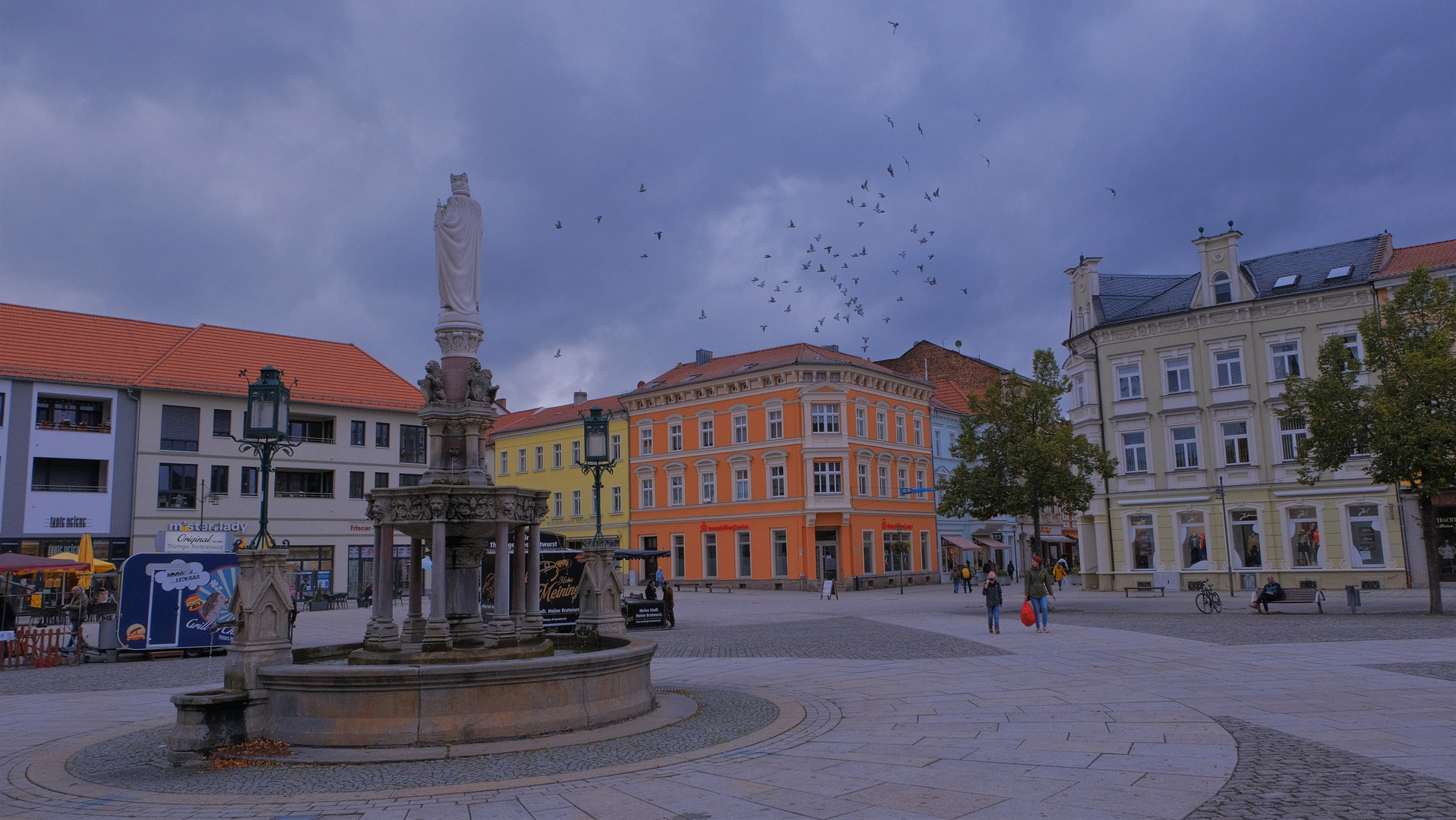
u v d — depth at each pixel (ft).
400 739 31.32
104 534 141.59
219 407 154.30
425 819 23.09
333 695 31.96
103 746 34.88
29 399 137.39
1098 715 35.04
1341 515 122.52
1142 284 151.74
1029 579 74.49
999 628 76.69
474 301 43.19
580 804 24.07
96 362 147.23
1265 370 129.18
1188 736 30.60
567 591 91.45
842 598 146.10
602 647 46.32
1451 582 116.06
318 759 30.07
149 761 31.73
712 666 56.08
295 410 162.09
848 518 171.01
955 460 213.87
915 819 21.88
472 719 31.96
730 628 90.27
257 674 33.22
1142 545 137.80
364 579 166.71
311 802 25.05
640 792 25.12
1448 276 116.57
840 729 33.81
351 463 167.43
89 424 144.25
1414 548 117.70
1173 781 24.68
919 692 42.78
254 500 156.35
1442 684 40.11
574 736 32.68
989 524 219.20
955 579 159.53
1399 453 77.92
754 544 177.88
